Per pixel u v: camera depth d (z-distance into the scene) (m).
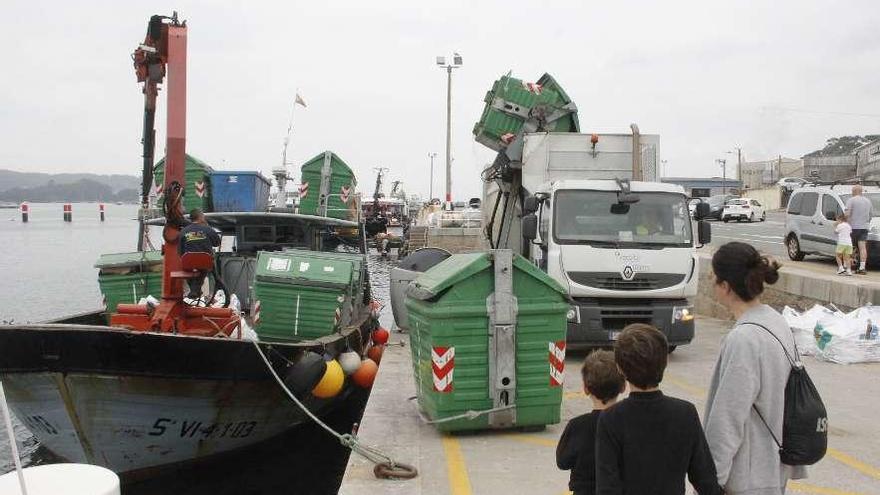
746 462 3.33
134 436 8.49
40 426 8.62
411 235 41.75
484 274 7.47
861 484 6.32
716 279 3.53
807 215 20.53
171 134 8.98
